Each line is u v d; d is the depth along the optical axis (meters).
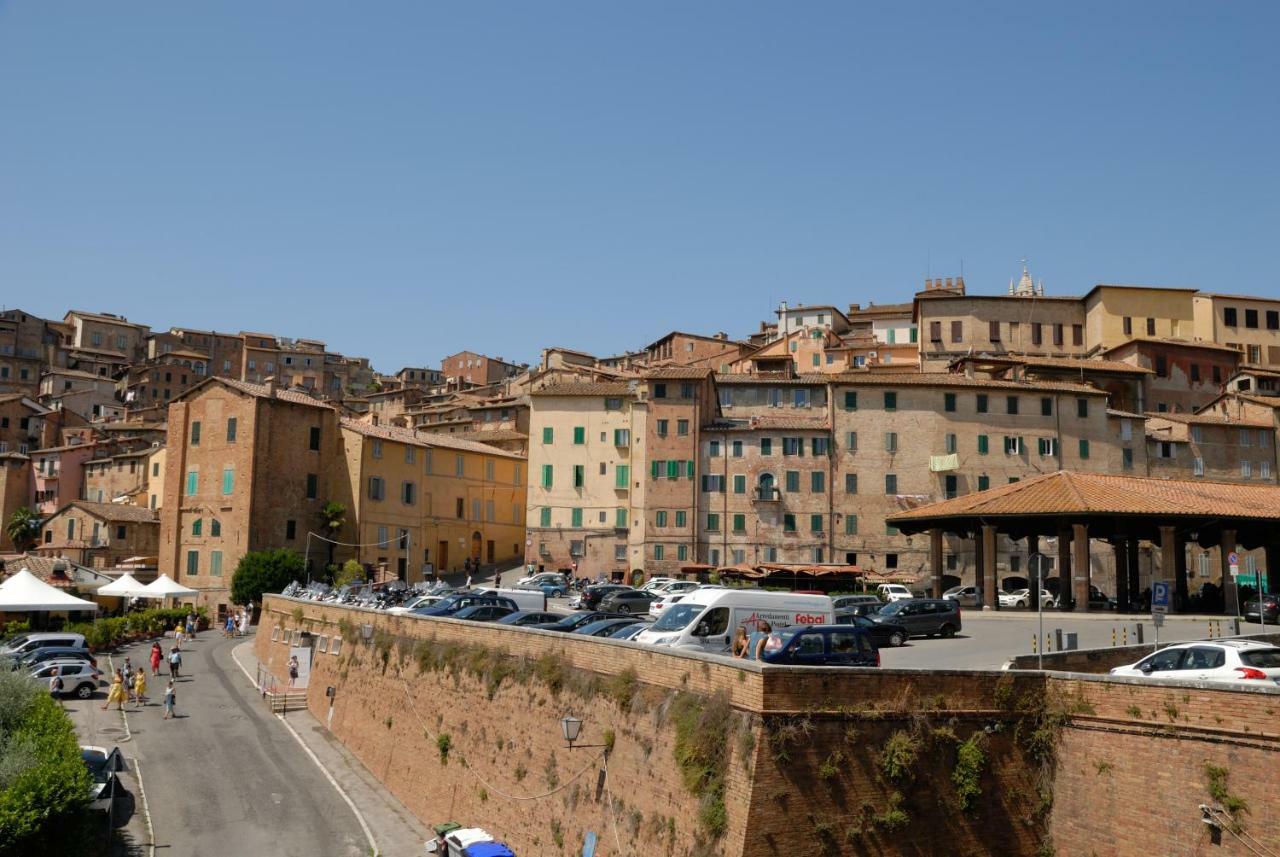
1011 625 60.97
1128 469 104.44
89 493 138.75
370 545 106.06
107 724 56.69
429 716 45.31
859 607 60.03
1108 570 98.88
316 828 43.66
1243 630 55.25
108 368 196.75
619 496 106.44
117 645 80.88
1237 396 111.31
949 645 52.28
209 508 103.25
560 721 34.44
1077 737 26.66
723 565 100.88
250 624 93.81
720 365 147.75
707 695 27.34
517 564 119.62
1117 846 25.22
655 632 39.94
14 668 47.34
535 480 107.94
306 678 64.25
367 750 51.41
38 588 72.12
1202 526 68.81
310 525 105.31
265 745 54.47
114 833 42.62
